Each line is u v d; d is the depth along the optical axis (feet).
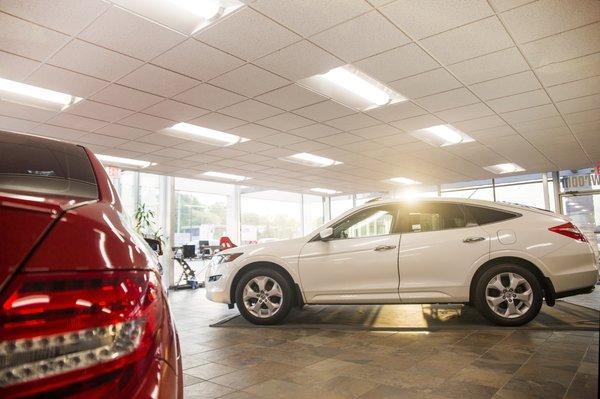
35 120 20.17
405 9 11.64
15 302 2.41
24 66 14.47
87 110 18.95
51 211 3.07
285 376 8.82
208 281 15.37
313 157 30.63
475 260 12.59
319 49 13.78
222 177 38.04
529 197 39.88
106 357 2.69
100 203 3.89
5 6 10.98
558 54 14.35
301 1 11.19
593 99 18.72
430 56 14.39
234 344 11.69
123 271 2.99
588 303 17.44
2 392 2.26
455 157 30.58
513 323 12.28
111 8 11.27
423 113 20.38
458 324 13.21
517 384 7.89
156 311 3.18
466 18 12.10
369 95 18.31
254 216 57.52
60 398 2.46
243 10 11.52
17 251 2.59
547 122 22.09
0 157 4.48
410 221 13.71
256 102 18.53
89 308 2.68
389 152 28.73
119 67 14.74
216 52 13.83
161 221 35.40
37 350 2.43
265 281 14.17
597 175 35.65
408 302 12.98
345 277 13.44
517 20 12.26
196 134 23.68
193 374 9.10
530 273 12.28
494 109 19.92
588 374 8.33
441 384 8.02
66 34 12.47
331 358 10.01
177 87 16.63
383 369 9.05
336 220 14.51
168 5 11.32
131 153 27.55
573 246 12.29
